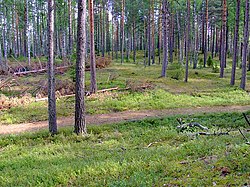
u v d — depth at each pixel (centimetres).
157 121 1472
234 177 523
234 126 1312
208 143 845
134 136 1212
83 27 1211
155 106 1872
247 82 2886
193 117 1536
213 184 509
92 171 693
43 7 5316
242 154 642
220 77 3206
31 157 946
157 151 839
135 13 4888
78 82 1242
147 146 1012
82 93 1251
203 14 4797
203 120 1464
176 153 782
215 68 3606
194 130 1195
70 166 759
